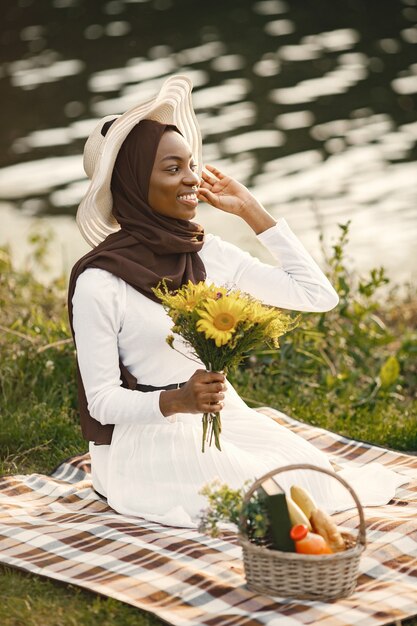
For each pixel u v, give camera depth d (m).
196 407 4.70
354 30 23.55
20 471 6.17
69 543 4.72
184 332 4.57
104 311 4.94
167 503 4.98
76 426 6.68
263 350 7.59
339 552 4.15
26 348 7.30
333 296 5.33
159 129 5.05
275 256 5.37
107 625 4.11
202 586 4.27
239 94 18.89
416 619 4.13
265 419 5.29
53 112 17.89
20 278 9.55
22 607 4.26
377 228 13.53
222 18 24.44
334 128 17.39
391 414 7.12
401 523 4.81
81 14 24.86
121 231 5.13
